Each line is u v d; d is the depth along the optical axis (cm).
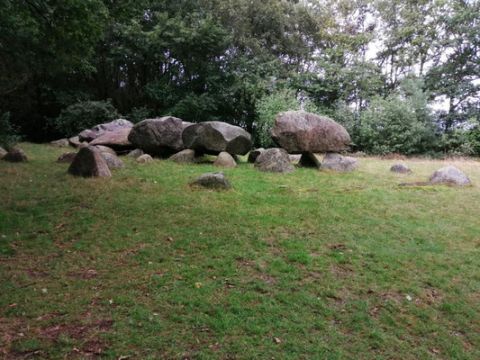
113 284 386
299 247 489
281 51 2211
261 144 1769
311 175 932
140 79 2111
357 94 1977
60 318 326
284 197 709
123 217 577
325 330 331
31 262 430
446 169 895
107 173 831
